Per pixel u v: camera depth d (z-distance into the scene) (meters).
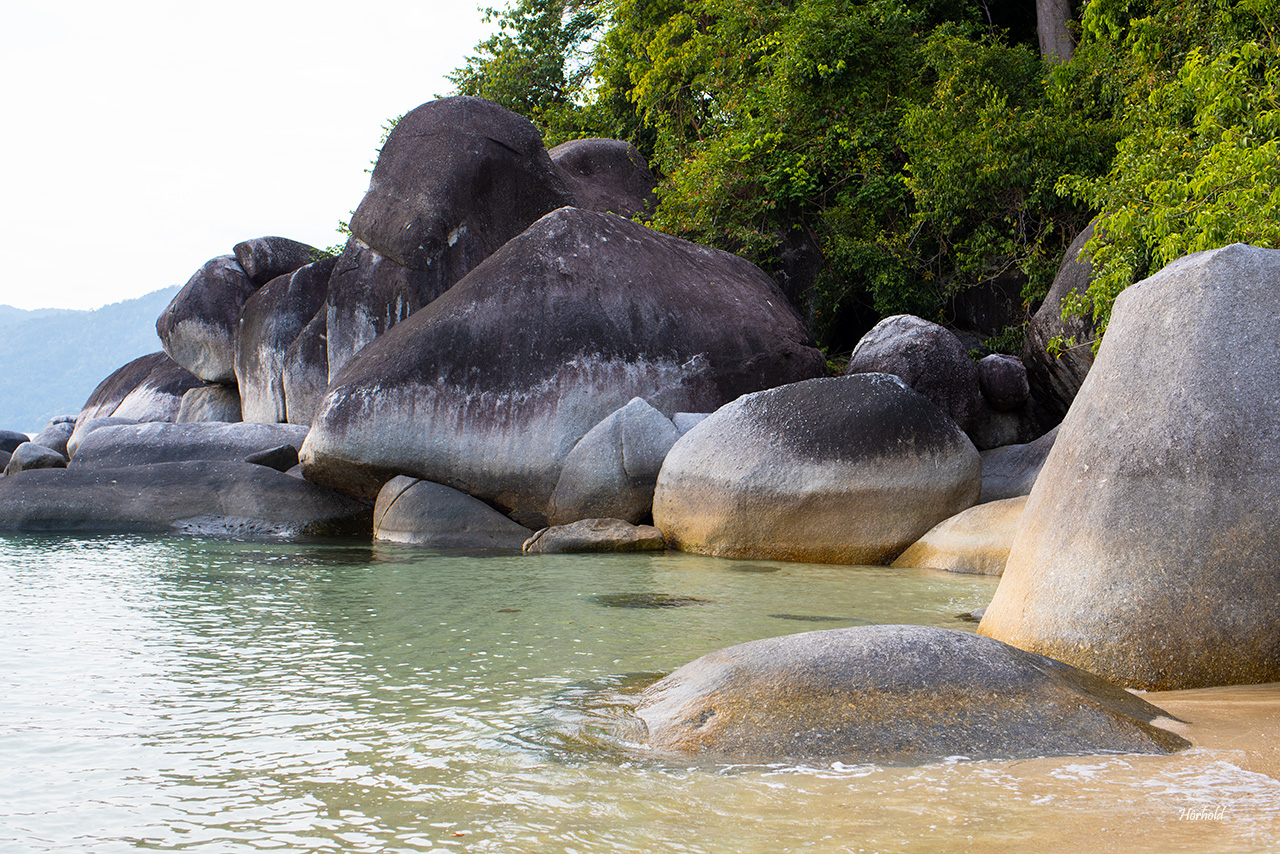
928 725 3.43
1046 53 18.02
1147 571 4.62
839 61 16.91
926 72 17.94
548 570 8.70
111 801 3.10
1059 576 4.91
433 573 8.43
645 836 2.73
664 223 17.00
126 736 3.77
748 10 18.72
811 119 17.17
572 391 11.62
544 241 12.52
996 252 15.78
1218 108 10.38
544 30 25.02
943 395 12.77
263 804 3.06
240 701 4.28
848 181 17.44
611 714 4.00
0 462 18.95
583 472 11.17
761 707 3.60
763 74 18.44
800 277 16.88
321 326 15.54
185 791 3.18
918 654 3.72
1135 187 10.43
